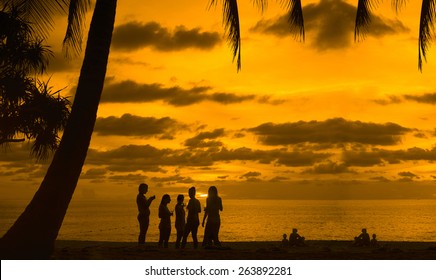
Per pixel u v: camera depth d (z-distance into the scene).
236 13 11.89
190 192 14.84
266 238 86.56
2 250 10.25
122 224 169.00
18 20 14.02
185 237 14.77
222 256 10.85
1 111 14.66
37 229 10.38
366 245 14.68
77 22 12.06
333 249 13.88
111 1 11.32
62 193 10.58
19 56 14.31
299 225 153.25
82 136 10.83
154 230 120.88
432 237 87.00
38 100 14.81
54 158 10.77
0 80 14.36
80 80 11.05
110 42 11.32
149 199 14.80
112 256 10.77
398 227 135.50
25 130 14.95
